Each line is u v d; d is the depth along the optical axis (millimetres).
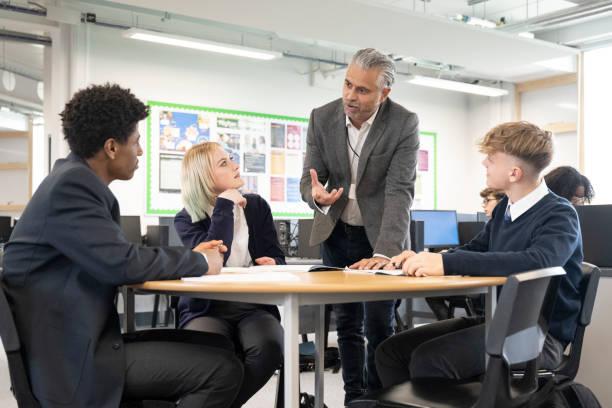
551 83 8547
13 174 12516
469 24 6367
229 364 1488
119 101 1528
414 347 1856
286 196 7695
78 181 1408
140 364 1437
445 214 5969
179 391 1461
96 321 1397
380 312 2387
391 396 1429
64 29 6359
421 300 5051
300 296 1350
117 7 6488
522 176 1776
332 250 2412
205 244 1656
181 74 6996
